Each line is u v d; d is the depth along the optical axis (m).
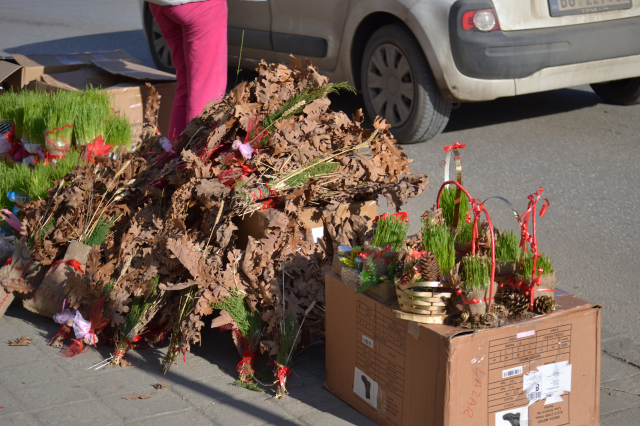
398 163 3.62
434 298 2.34
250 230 3.21
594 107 7.38
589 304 2.49
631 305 3.69
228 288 3.02
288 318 2.98
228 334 3.36
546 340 2.43
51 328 3.38
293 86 3.68
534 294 2.45
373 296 2.60
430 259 2.38
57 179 3.99
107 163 3.81
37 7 15.26
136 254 3.27
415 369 2.42
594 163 5.85
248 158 3.36
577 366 2.51
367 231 3.06
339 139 3.57
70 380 2.92
